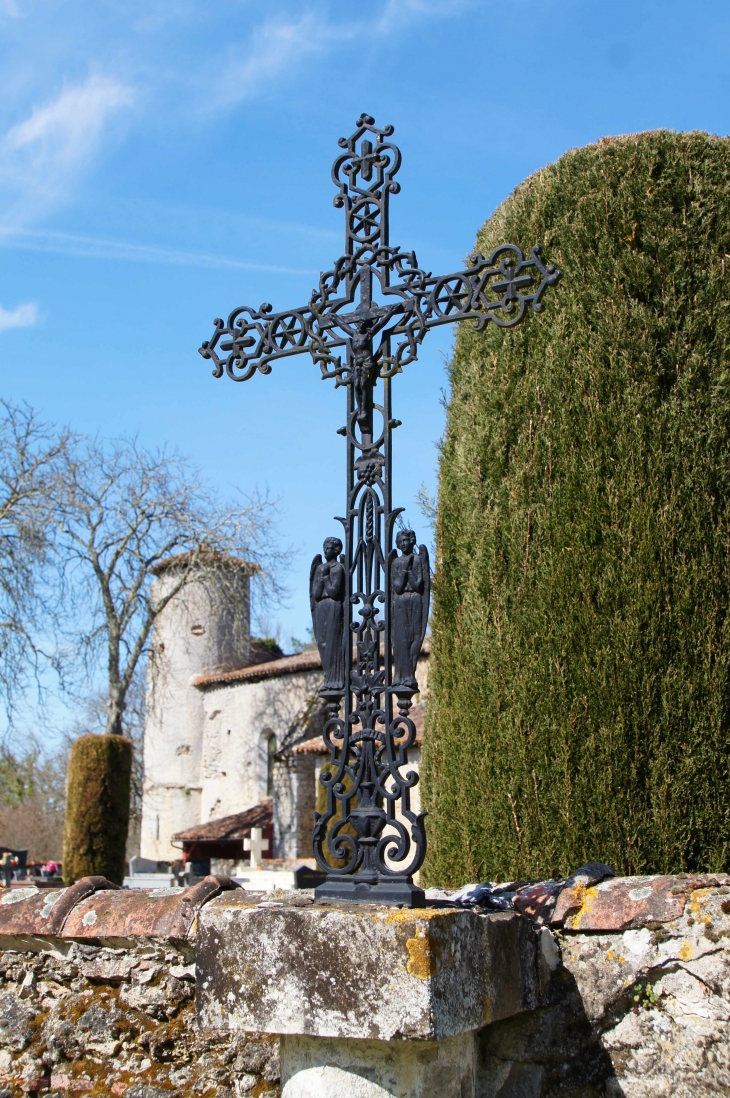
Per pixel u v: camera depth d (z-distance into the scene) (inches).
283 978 114.2
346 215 149.2
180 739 1347.2
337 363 145.3
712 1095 125.3
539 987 132.9
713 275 188.1
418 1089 113.1
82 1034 155.4
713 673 171.3
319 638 135.5
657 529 177.2
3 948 166.9
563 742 177.2
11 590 893.2
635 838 169.8
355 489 137.9
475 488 206.1
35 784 1601.9
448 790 198.8
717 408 181.8
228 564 1135.6
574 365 192.4
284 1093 121.0
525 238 208.4
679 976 130.0
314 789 1078.4
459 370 229.3
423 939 107.6
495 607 193.2
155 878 1009.5
